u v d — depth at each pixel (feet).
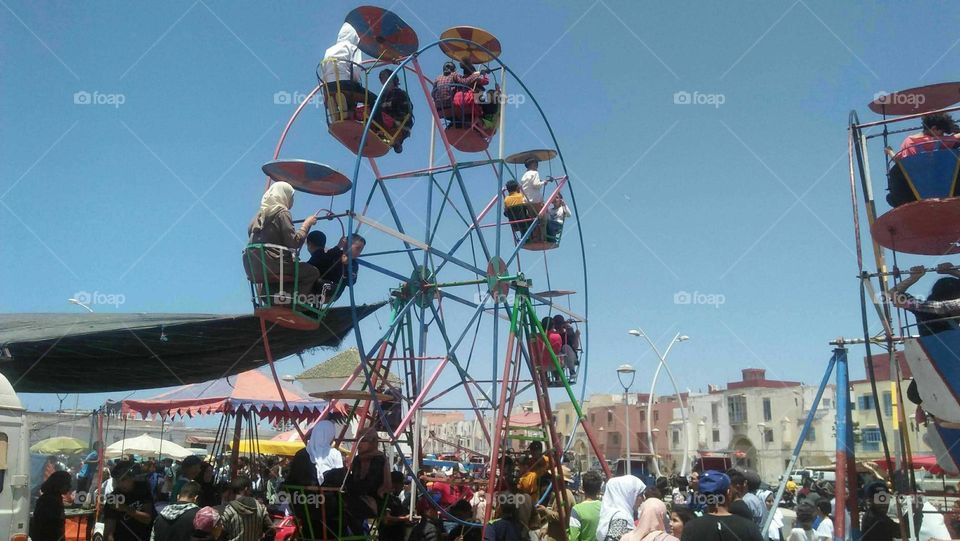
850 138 22.86
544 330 35.55
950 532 22.74
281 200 26.66
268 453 72.69
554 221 40.32
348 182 31.07
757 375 224.12
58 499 31.07
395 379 41.45
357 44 31.63
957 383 20.42
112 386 35.45
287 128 30.22
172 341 29.94
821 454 198.29
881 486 26.43
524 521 28.48
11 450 26.61
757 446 212.43
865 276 21.93
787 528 45.19
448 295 35.81
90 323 32.07
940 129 22.33
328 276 27.81
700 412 229.25
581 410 32.48
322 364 70.13
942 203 19.80
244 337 30.71
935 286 22.20
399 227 34.99
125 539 31.07
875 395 22.57
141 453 79.82
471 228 36.04
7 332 30.58
